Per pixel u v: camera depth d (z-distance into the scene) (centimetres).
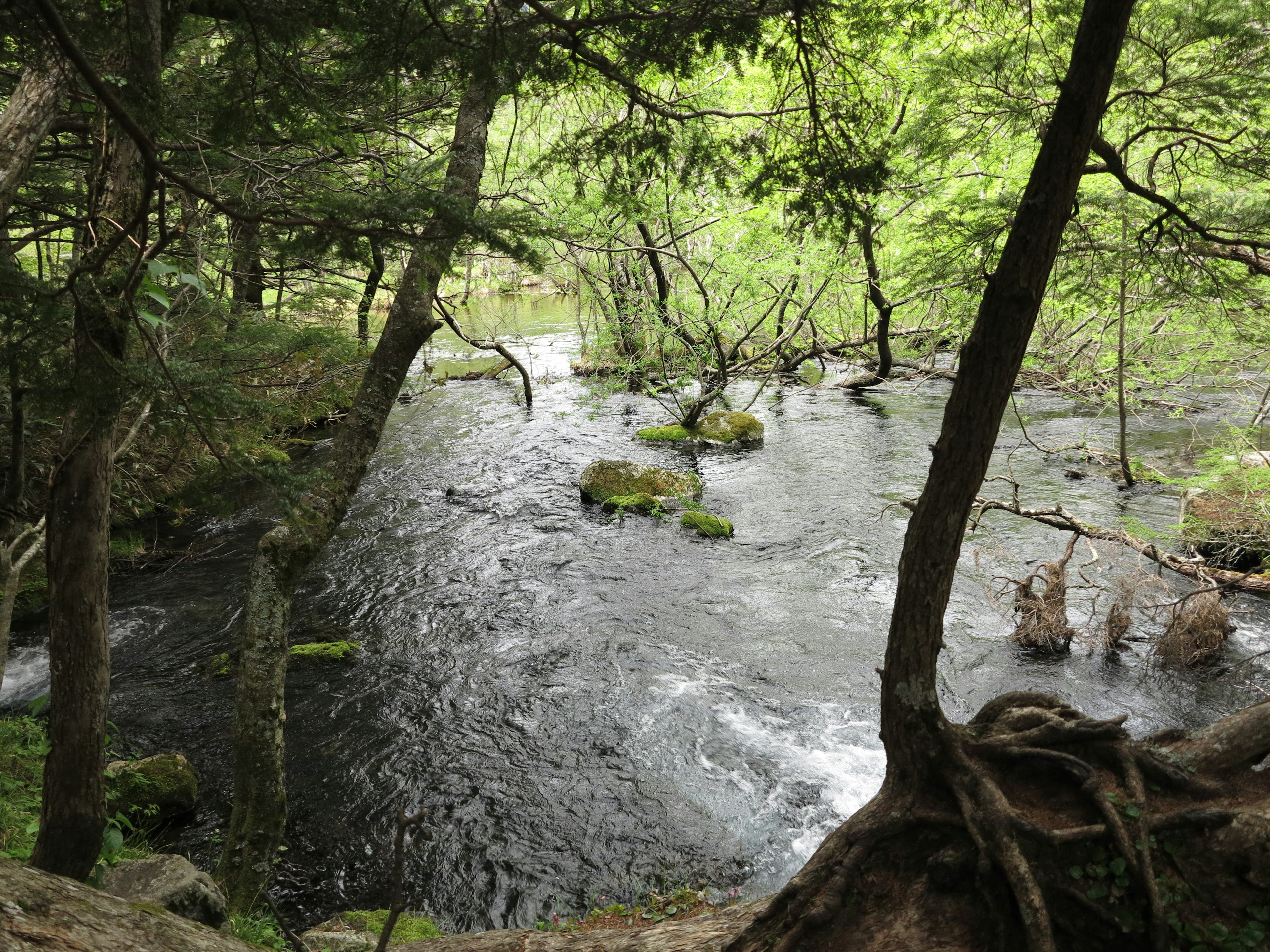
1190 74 845
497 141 1686
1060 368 2202
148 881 473
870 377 2456
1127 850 354
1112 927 347
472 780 812
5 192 421
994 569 1242
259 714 589
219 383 367
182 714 910
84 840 461
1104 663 1004
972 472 379
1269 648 1009
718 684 969
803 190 607
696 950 425
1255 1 786
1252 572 1070
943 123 1008
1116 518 1381
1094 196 1054
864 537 1369
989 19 908
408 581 1246
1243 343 1625
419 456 1859
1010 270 355
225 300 895
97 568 455
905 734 405
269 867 592
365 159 834
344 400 1008
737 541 1378
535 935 504
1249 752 382
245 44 390
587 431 2045
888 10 639
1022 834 366
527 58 495
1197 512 1234
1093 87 331
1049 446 1812
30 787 651
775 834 735
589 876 692
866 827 399
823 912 377
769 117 646
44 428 872
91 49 311
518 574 1267
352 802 782
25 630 1072
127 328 367
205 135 603
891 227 1966
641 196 1254
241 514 1473
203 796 781
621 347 2114
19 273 315
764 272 1839
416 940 575
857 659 1015
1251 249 966
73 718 451
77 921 280
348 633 1097
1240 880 347
